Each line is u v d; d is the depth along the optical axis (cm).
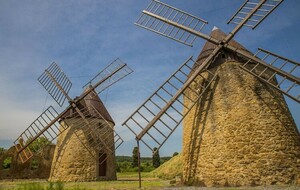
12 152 2797
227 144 1270
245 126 1263
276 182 1168
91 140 2167
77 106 2236
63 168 2106
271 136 1241
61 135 2256
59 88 2291
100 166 2209
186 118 1518
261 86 1337
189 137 1451
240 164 1219
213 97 1388
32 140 2259
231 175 1221
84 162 2106
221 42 1444
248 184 1178
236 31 1438
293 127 1323
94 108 2272
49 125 2230
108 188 1238
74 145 2147
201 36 1523
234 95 1331
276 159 1204
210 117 1367
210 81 1403
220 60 1436
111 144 2295
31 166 3038
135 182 1806
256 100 1302
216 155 1284
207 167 1303
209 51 1505
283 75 1261
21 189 1116
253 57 1340
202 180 1305
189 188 1146
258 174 1184
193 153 1395
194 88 1491
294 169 1210
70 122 2219
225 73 1387
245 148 1232
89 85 2348
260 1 1419
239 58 1408
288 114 1349
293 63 1257
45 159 2933
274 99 1330
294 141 1281
